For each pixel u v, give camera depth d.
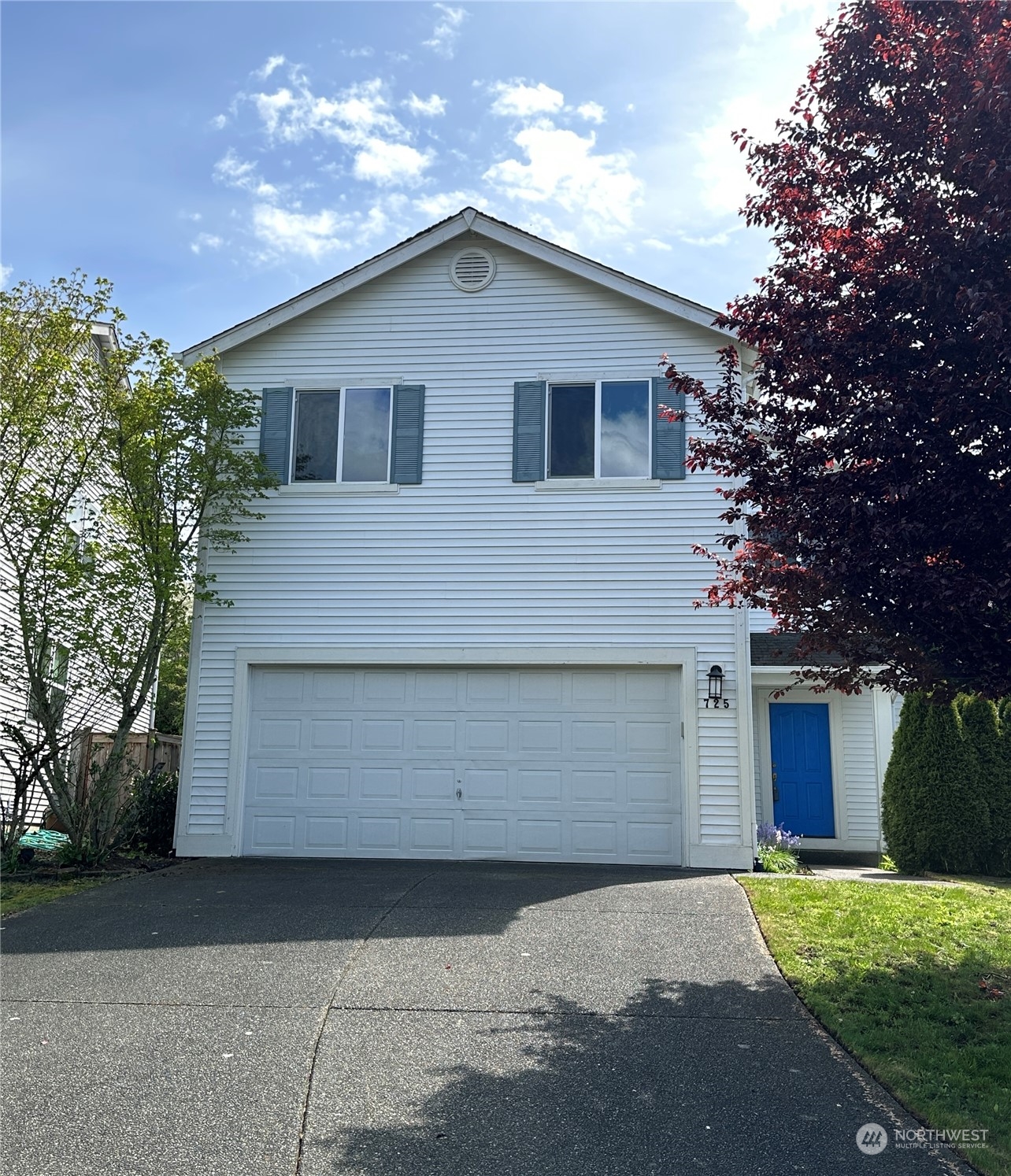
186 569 11.95
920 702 11.67
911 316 6.21
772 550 6.70
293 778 11.86
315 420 12.58
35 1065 5.09
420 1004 5.91
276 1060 5.12
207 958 6.90
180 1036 5.46
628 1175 4.04
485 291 12.52
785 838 13.77
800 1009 5.84
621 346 12.16
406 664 11.84
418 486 12.18
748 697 11.20
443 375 12.41
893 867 12.77
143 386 11.53
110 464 11.66
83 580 11.26
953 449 5.82
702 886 9.22
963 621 5.84
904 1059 5.09
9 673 13.02
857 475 6.05
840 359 6.31
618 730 11.45
